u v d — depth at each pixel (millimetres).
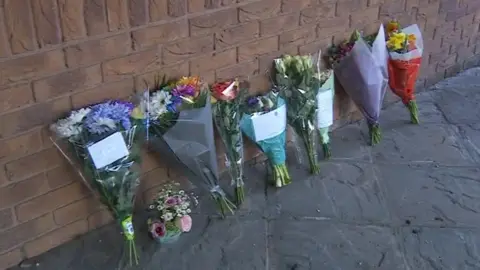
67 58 1961
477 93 3482
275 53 2590
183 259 2209
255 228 2359
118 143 2045
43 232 2193
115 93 2145
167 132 2211
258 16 2434
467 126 3119
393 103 3344
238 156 2428
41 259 2199
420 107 3320
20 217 2100
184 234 2328
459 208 2479
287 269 2152
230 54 2424
